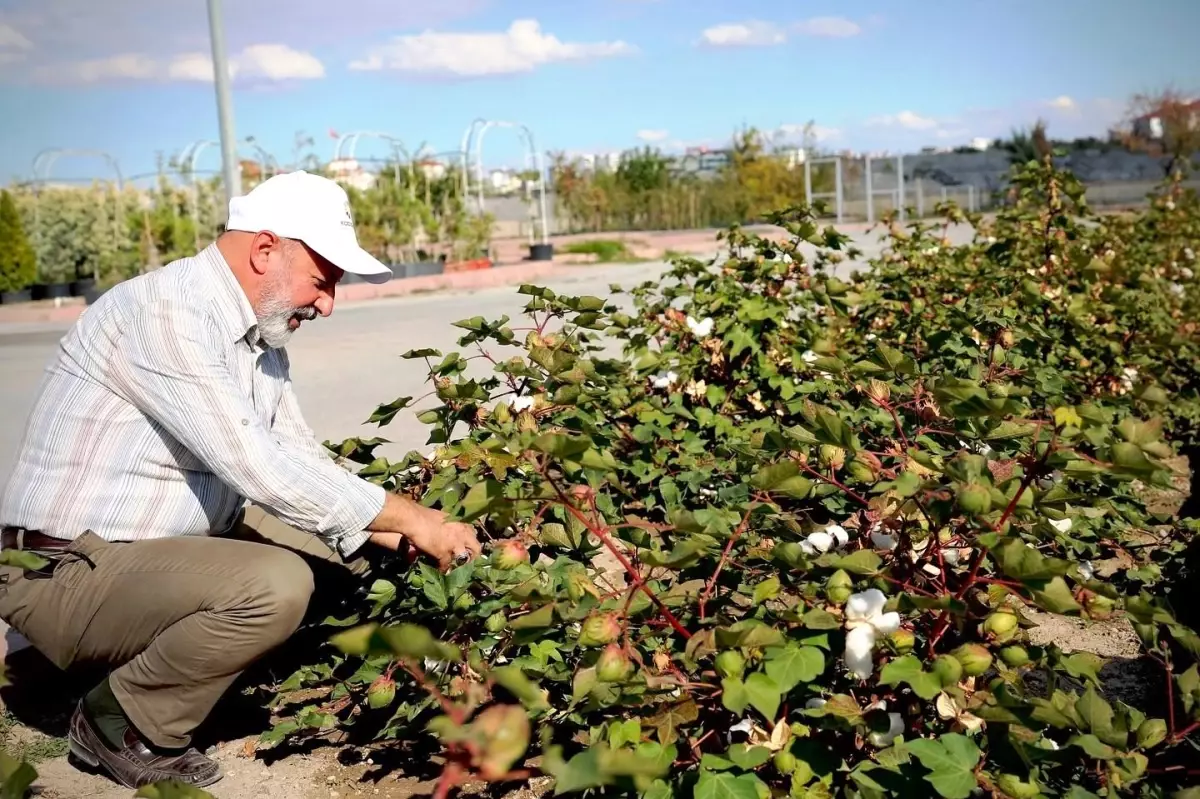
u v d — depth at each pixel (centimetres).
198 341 256
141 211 2375
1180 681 214
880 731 192
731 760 188
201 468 273
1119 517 352
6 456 683
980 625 201
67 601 260
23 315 1797
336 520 263
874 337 474
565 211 4544
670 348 468
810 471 231
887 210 630
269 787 269
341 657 297
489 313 1454
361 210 2275
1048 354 477
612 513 279
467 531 275
